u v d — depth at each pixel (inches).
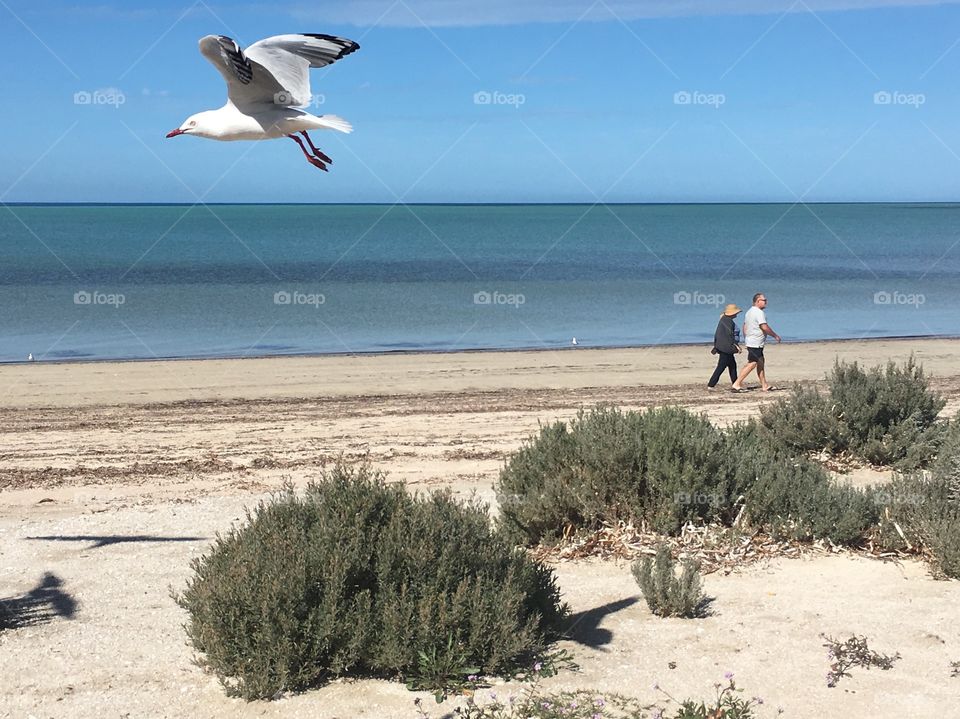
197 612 266.4
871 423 503.2
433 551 268.8
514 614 264.5
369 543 270.8
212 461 546.6
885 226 5905.5
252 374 960.9
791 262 2876.5
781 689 250.5
